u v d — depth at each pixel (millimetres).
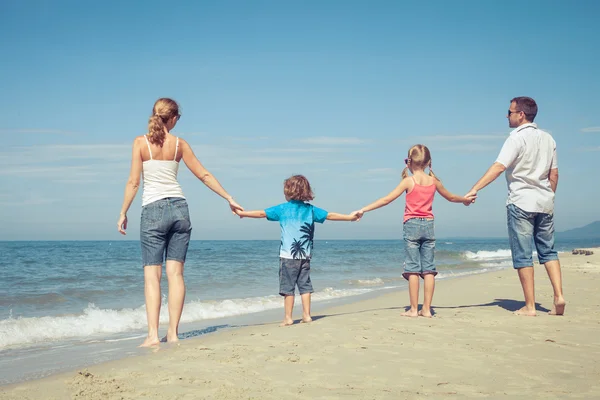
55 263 19859
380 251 35156
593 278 10219
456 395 2932
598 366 3574
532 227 5727
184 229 4961
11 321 6367
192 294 10266
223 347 4266
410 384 3164
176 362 3762
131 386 3176
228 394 2980
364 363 3676
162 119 5020
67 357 4590
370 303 7859
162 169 4891
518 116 5762
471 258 28906
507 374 3371
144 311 7566
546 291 7980
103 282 12258
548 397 2879
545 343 4297
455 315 5828
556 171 5746
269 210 5617
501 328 4969
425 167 5871
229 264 19031
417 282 5820
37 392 3070
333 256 27469
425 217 5816
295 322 5891
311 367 3588
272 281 13000
